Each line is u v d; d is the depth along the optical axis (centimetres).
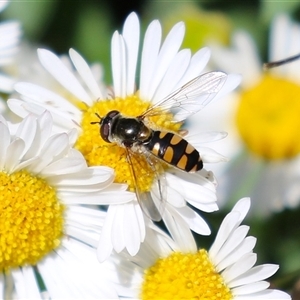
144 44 16
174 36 16
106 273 16
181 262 16
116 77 16
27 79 18
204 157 16
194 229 16
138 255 16
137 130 16
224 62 19
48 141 15
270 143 19
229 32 19
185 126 19
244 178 19
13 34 17
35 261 16
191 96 16
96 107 16
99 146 16
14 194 16
